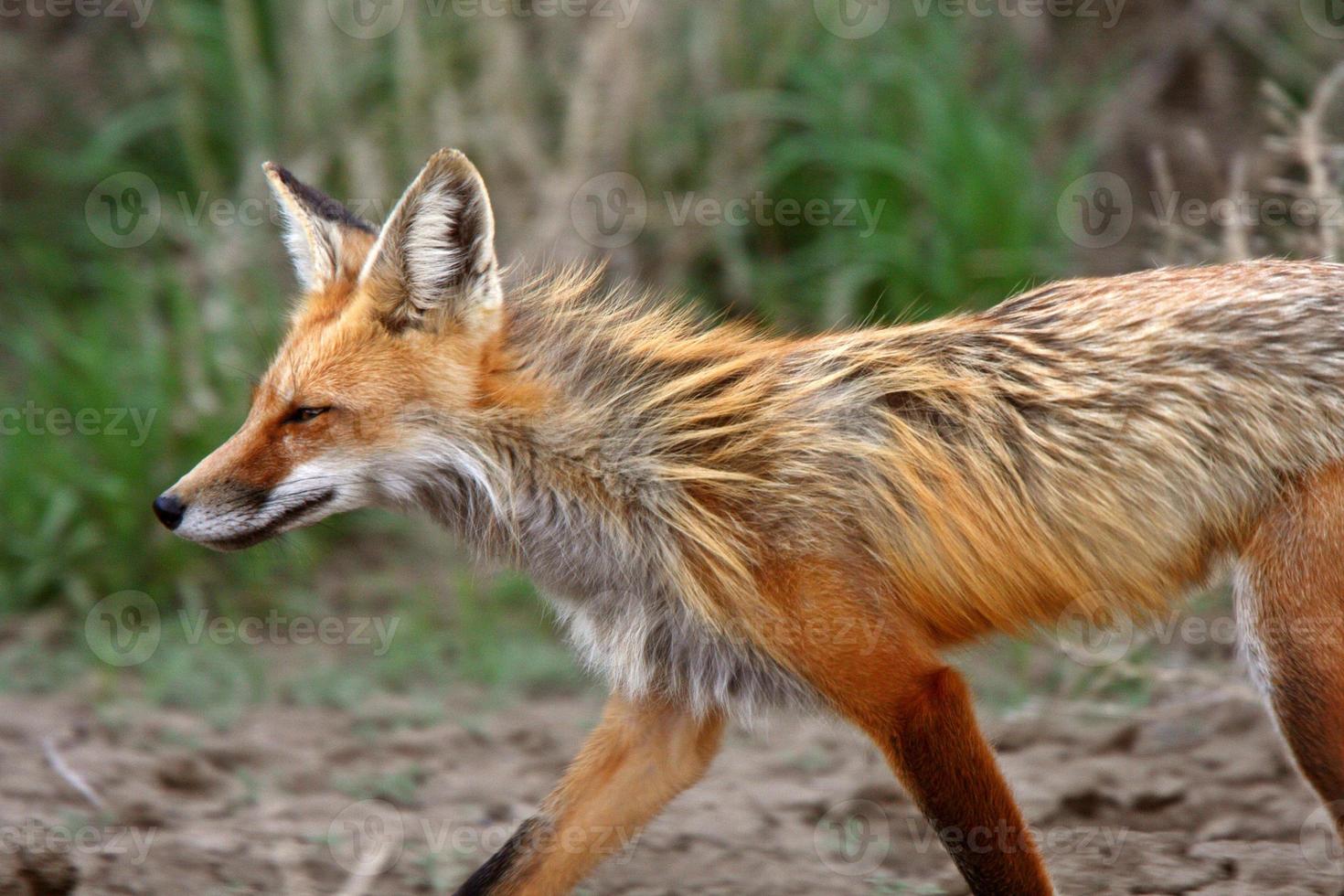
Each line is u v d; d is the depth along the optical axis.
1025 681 14.56
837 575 9.27
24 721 14.09
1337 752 9.10
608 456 9.77
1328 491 9.25
